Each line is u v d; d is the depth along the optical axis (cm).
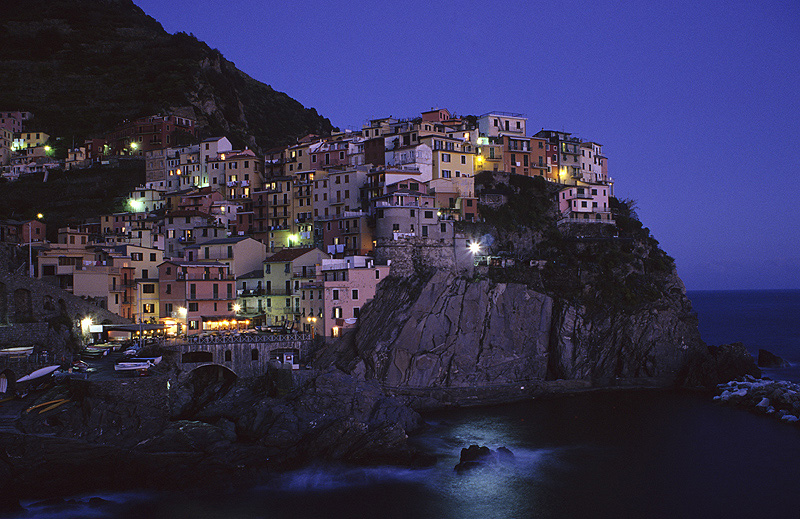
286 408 7794
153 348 8862
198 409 8600
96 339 9544
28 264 10381
